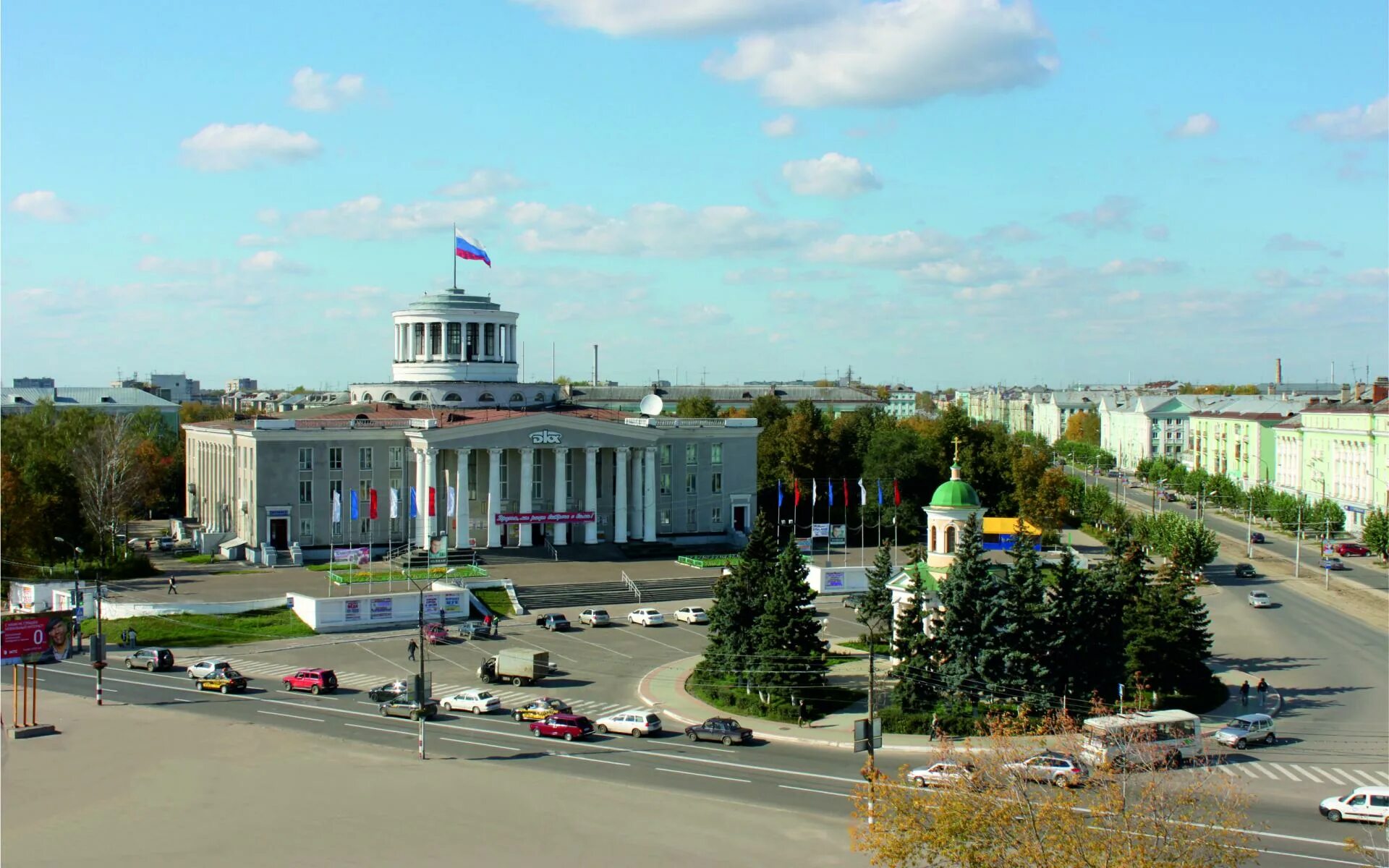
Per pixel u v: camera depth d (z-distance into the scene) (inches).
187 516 7445.9
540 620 4916.3
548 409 7155.5
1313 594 5984.3
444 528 6407.5
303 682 3905.0
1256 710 3683.6
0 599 5467.5
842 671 4003.4
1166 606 3727.9
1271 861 2397.9
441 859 2395.4
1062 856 1983.3
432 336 7278.5
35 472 5723.4
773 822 2615.7
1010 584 3464.6
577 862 2378.2
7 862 2373.3
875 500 7691.9
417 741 3314.5
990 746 3132.4
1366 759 3176.7
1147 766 2292.1
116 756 3127.5
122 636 4611.2
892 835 2153.1
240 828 2571.4
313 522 6210.6
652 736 3388.3
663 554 6481.3
